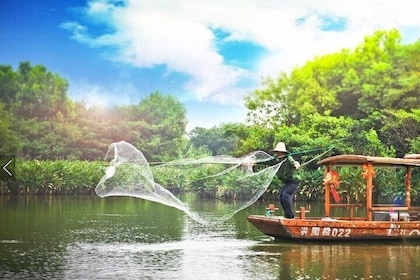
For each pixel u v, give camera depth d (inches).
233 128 1806.1
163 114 2239.2
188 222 931.3
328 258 589.9
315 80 1824.6
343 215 1061.1
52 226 844.0
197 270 525.7
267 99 1800.0
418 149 1403.8
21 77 2201.0
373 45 1800.0
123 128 2213.3
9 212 1061.1
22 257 584.1
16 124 2130.9
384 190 1349.7
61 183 1669.5
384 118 1528.1
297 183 722.2
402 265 555.5
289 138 1584.6
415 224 692.1
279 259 584.1
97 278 489.1
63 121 2203.5
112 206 1275.8
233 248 650.8
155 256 597.3
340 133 1553.9
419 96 1593.3
